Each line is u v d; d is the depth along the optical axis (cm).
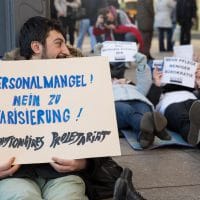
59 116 288
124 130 507
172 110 489
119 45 530
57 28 308
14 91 289
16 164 279
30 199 259
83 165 289
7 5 375
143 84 521
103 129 286
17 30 376
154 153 444
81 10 1137
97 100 290
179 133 492
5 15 380
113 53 525
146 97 526
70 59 294
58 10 1066
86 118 288
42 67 292
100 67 294
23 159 280
